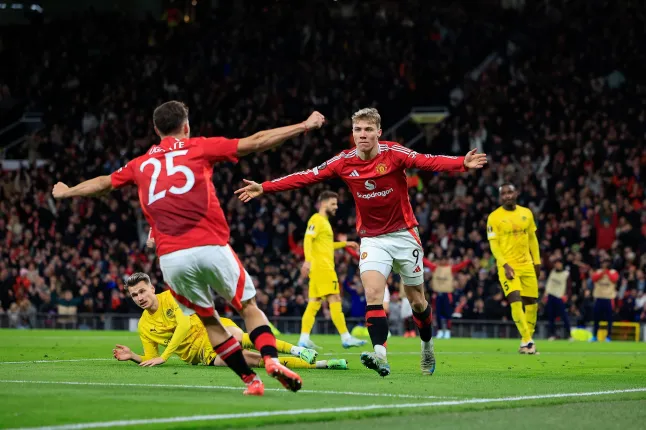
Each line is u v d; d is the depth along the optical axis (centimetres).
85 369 1199
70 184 4181
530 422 681
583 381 1061
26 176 4203
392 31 4603
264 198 3753
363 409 730
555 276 2739
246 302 842
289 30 4812
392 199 1048
